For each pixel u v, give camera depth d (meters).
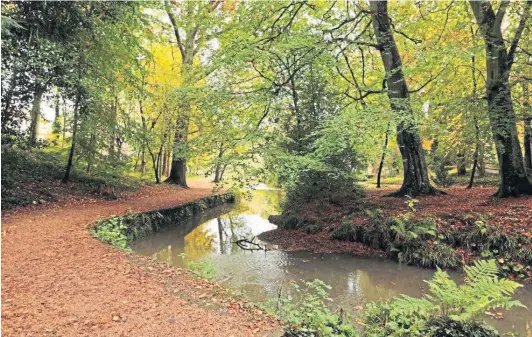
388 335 3.93
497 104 10.02
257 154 9.16
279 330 3.69
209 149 10.98
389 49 11.45
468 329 3.83
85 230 8.01
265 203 22.55
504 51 10.20
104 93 11.70
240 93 10.66
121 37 11.73
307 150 10.66
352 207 11.61
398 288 6.75
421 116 10.73
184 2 19.86
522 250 7.20
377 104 9.85
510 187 10.58
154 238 10.95
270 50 10.17
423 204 10.72
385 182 22.89
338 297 6.23
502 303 3.84
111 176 16.12
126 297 4.36
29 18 9.28
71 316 3.71
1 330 3.26
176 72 19.05
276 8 11.11
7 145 11.22
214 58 11.23
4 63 9.05
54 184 12.95
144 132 14.69
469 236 8.02
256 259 8.81
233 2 17.30
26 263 5.46
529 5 9.16
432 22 12.67
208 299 4.55
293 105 12.16
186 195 18.14
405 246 8.44
